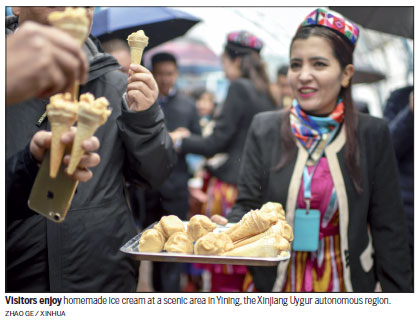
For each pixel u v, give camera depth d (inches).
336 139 76.5
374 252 80.4
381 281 78.9
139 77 59.8
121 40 102.0
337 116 76.3
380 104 217.8
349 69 76.6
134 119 61.2
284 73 154.9
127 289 63.7
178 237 50.1
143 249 49.9
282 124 78.4
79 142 36.9
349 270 75.3
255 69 136.7
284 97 156.3
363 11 122.9
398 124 98.0
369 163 76.9
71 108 36.7
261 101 134.9
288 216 75.6
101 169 61.7
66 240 58.7
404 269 78.0
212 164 138.4
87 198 60.2
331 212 75.2
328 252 75.7
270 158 77.9
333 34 74.4
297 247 73.8
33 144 42.6
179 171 140.4
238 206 79.0
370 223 80.4
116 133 63.3
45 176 40.9
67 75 30.3
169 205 138.3
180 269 140.8
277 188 76.3
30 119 58.9
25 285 58.9
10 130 57.9
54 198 40.6
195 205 148.3
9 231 58.0
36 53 29.0
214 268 88.7
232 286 87.4
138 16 111.2
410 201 97.0
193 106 157.8
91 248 59.9
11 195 46.4
